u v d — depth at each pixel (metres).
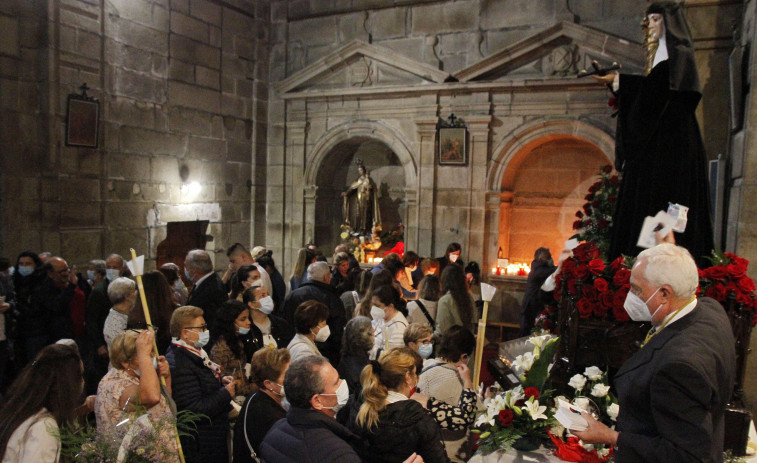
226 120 9.12
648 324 2.92
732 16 4.62
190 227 8.63
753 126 4.02
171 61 8.07
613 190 4.04
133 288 4.16
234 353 3.62
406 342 3.49
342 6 9.17
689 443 1.75
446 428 2.91
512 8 8.10
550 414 2.79
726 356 1.92
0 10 6.09
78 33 6.76
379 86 8.77
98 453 2.21
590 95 7.59
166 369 2.79
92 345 4.64
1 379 4.91
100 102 7.05
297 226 9.75
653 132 3.32
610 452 2.61
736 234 4.20
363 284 5.50
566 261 3.21
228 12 9.02
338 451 2.06
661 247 2.10
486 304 2.97
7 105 6.18
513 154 8.16
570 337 3.10
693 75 3.18
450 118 8.30
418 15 8.68
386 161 9.84
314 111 9.46
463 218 8.50
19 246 6.30
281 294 6.23
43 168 6.50
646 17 3.47
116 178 7.35
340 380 2.49
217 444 3.12
